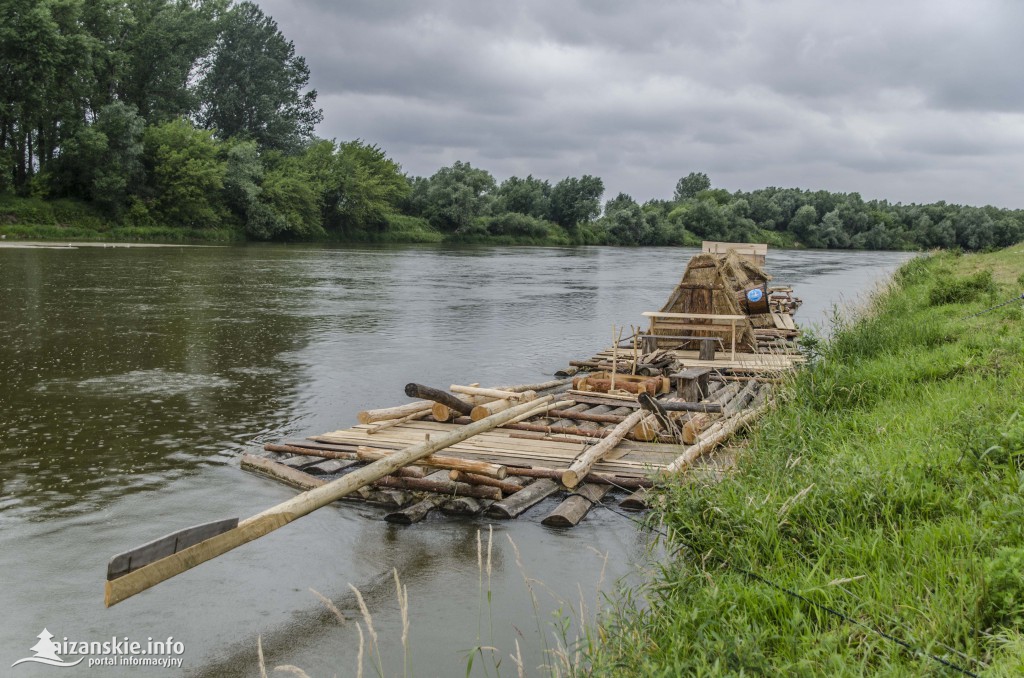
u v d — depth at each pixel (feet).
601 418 36.40
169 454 31.71
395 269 146.92
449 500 26.50
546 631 18.61
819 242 413.39
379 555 22.94
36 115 193.36
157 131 224.12
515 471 28.78
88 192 208.23
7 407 38.14
